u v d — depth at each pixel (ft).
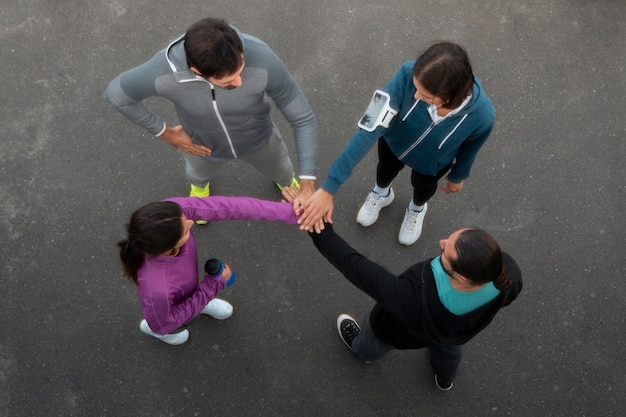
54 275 10.61
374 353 9.09
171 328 7.39
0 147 11.38
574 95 11.87
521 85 11.94
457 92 6.02
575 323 10.39
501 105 11.78
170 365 10.16
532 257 10.80
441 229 11.05
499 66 12.09
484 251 5.50
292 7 12.43
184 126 8.11
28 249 10.74
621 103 11.83
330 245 7.09
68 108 11.66
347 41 12.23
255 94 7.14
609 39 12.31
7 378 9.98
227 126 7.71
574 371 10.12
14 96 11.74
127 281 10.59
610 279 10.64
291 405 10.00
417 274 6.39
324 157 11.51
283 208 7.70
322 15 12.39
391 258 10.95
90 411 9.87
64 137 11.46
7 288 10.50
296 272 10.75
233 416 9.92
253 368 10.18
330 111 11.76
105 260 10.72
